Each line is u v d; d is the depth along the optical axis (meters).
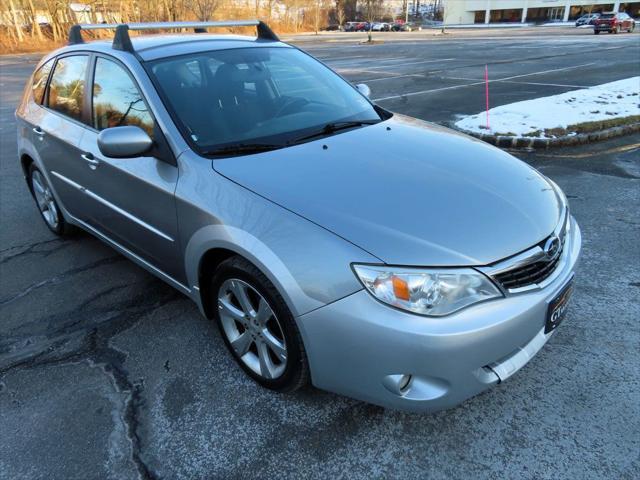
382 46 30.38
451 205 2.14
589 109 8.09
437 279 1.86
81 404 2.48
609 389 2.43
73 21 40.91
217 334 2.99
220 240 2.26
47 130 3.71
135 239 3.06
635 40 26.14
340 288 1.91
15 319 3.21
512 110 8.27
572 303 3.11
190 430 2.30
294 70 3.40
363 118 3.19
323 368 2.07
